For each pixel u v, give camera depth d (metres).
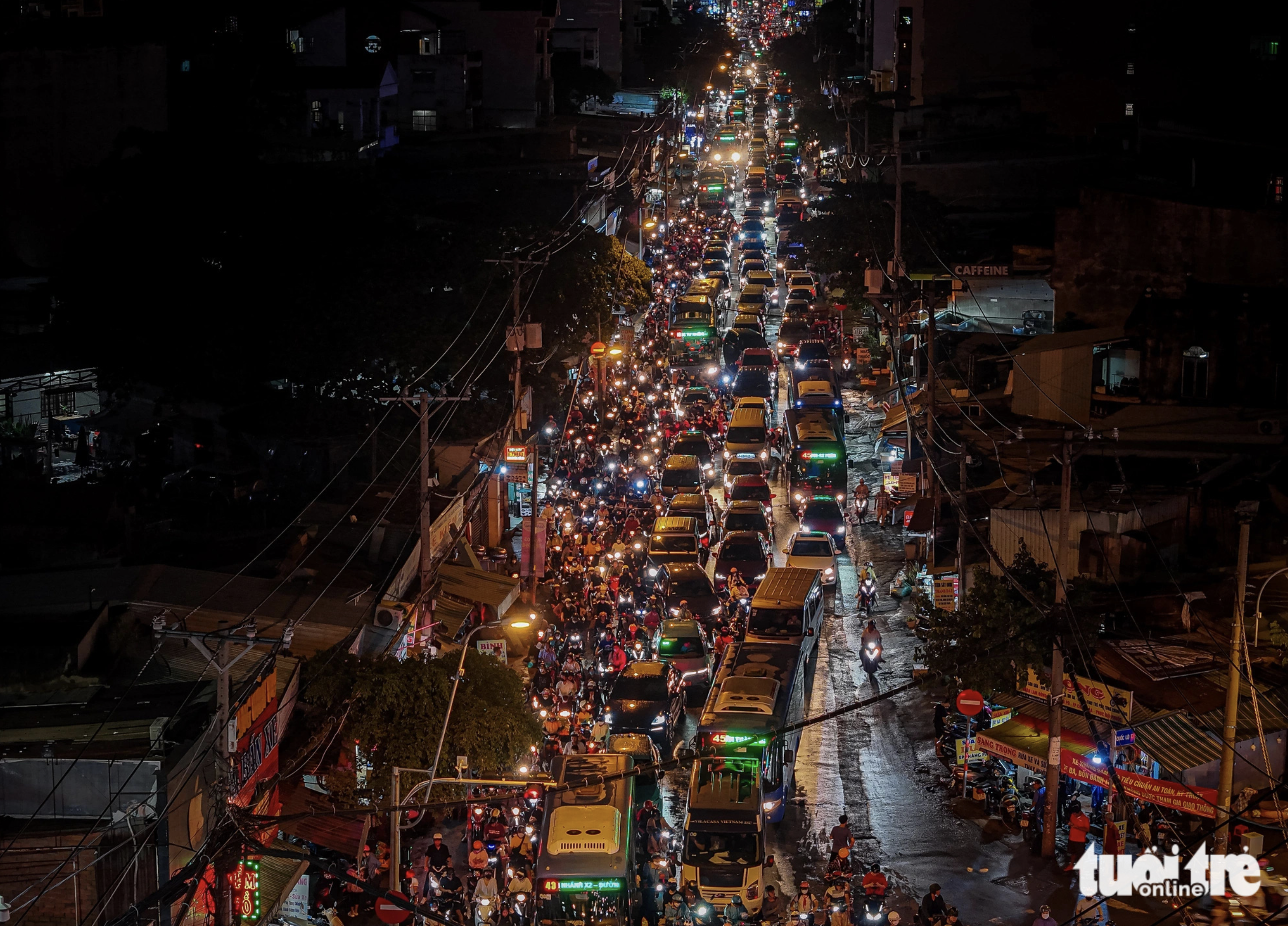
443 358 53.09
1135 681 33.03
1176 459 48.81
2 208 72.50
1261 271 65.19
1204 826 30.95
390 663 31.73
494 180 83.12
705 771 31.72
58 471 52.06
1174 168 79.75
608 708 38.19
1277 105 86.75
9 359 56.41
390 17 100.94
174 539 42.91
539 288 59.47
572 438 62.75
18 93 72.12
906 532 53.22
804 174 131.00
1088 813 32.94
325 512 44.66
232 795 22.86
